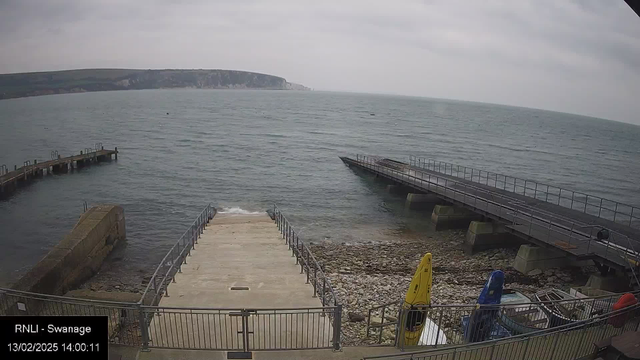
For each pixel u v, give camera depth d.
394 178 36.88
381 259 22.05
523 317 11.45
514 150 79.75
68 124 91.88
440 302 15.76
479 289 17.55
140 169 47.00
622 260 16.12
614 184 52.09
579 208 37.75
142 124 95.44
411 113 188.50
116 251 23.25
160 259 22.30
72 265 17.58
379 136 90.25
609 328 9.29
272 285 12.12
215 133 82.25
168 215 30.75
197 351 8.20
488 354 8.43
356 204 35.44
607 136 150.00
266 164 52.19
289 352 8.34
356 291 16.80
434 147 76.56
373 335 12.31
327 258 22.00
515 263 20.30
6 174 37.50
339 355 8.34
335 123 117.44
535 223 21.53
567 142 107.12
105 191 37.16
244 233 19.61
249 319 9.84
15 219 28.67
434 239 26.62
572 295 14.30
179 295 11.20
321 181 43.75
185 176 44.00
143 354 8.05
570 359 8.09
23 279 14.70
